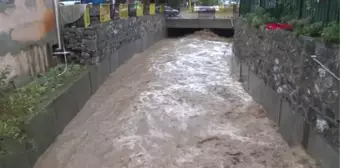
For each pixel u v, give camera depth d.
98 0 12.31
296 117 5.43
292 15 6.46
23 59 6.54
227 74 10.98
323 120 4.50
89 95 8.06
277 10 7.34
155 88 9.01
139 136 5.96
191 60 13.28
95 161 5.14
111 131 6.18
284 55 5.98
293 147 5.49
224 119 6.84
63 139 5.81
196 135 6.05
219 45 17.88
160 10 20.62
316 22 5.21
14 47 6.18
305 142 5.11
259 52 7.67
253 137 5.98
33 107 5.24
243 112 7.25
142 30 15.27
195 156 5.27
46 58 7.63
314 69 4.74
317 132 4.68
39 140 5.09
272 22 7.25
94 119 6.80
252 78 8.34
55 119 5.79
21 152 4.43
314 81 4.75
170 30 22.41
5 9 5.86
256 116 6.99
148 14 17.33
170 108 7.39
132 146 5.57
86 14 8.66
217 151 5.43
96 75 8.73
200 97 8.28
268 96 6.97
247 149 5.49
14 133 4.29
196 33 21.78
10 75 5.97
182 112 7.17
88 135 6.04
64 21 8.45
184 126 6.43
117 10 12.76
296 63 5.41
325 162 4.47
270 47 6.80
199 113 7.14
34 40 6.98
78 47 8.54
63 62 8.56
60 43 8.36
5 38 5.88
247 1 9.98
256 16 7.90
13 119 4.50
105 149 5.50
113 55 10.80
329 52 4.27
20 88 6.08
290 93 5.70
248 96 8.47
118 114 7.02
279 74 6.27
